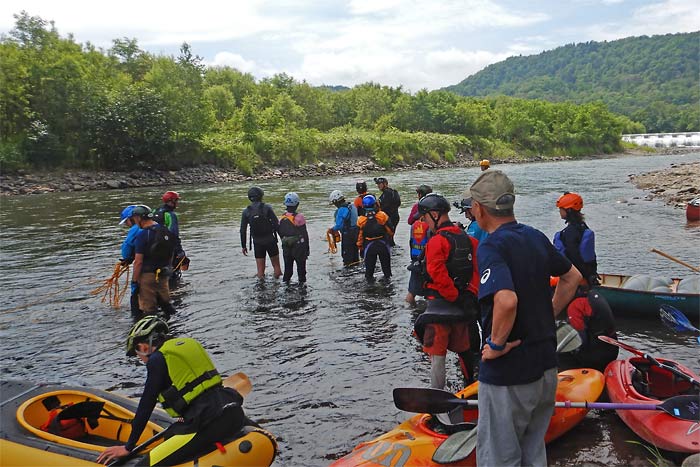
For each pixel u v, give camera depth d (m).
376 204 11.00
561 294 3.69
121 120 41.50
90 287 11.25
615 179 37.19
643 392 5.51
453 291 5.67
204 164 45.19
